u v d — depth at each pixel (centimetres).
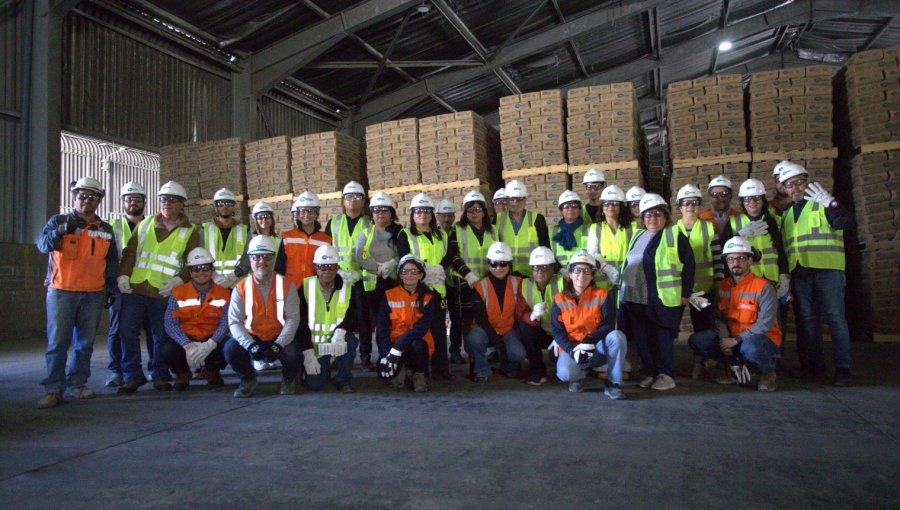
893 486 287
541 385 571
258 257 529
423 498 278
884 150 841
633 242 582
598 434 388
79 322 529
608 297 524
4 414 466
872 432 385
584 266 525
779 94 876
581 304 529
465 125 940
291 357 531
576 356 510
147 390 572
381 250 663
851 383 554
